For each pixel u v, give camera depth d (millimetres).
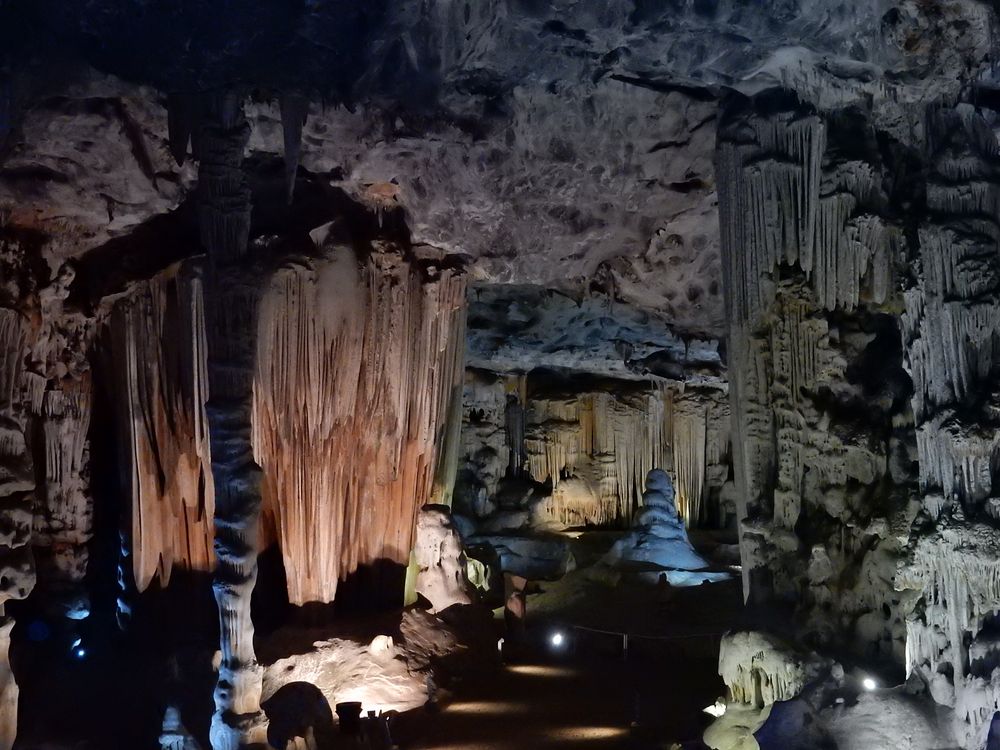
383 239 10773
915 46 7086
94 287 10711
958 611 6848
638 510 18750
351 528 11148
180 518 10797
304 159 10047
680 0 6992
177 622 10742
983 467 6953
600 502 19141
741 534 8117
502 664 11445
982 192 7312
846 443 7762
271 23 7191
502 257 11555
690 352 16688
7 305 9266
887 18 7023
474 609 11562
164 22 7191
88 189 9711
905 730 6410
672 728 8711
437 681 10148
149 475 10750
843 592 7656
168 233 10625
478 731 8773
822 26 7016
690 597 14000
